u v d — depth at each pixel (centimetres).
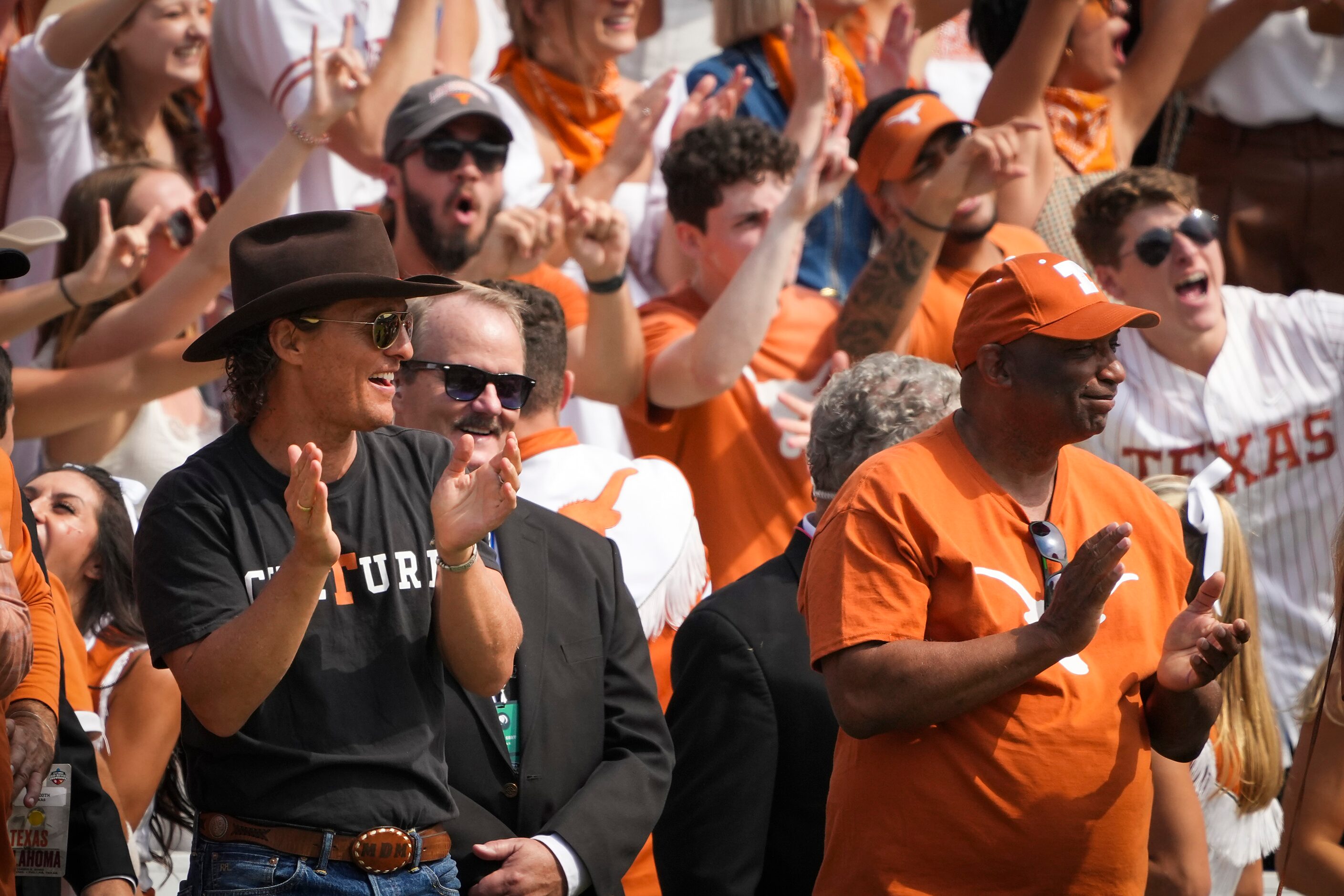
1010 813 1002
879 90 2394
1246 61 2484
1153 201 2014
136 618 1443
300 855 966
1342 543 1248
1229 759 1395
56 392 1667
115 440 1812
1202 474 1487
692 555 1524
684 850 1205
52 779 1096
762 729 1201
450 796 1028
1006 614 1020
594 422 2117
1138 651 1052
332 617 990
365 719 987
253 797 970
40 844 1088
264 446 1014
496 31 2581
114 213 1844
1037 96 2336
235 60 2202
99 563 1428
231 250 1003
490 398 1295
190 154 2195
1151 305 2011
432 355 1314
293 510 899
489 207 1872
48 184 2053
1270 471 1998
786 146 1945
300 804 969
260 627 917
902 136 2050
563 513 1462
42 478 1441
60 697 1136
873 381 1259
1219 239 2359
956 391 1270
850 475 1215
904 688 985
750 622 1231
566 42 2248
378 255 1006
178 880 1698
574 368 1841
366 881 972
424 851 1002
